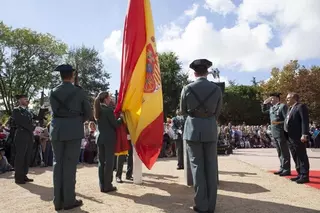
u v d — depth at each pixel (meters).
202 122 4.48
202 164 4.45
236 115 53.28
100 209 4.52
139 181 6.46
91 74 42.16
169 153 13.55
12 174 8.41
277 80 44.66
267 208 4.47
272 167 8.74
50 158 10.41
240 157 12.07
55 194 4.53
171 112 40.88
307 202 4.79
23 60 33.94
